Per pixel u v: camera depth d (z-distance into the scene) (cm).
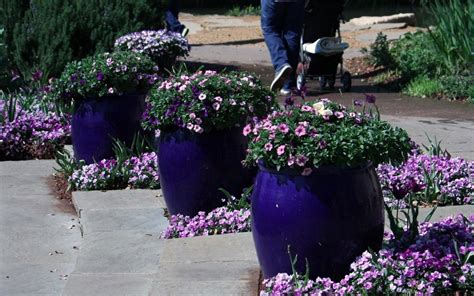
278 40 1236
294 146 540
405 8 2359
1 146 1011
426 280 539
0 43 1299
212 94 705
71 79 880
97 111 886
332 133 545
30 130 1036
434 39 1393
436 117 1149
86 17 1373
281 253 553
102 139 889
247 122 719
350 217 542
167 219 762
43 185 901
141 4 1452
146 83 891
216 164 712
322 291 536
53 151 1021
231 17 2395
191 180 715
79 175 869
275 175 551
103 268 650
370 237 556
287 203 544
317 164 533
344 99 1282
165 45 1266
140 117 895
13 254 709
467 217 704
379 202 561
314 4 1284
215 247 666
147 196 834
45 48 1333
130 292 602
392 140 550
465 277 539
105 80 876
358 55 1669
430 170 797
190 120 700
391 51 1520
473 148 971
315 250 545
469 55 1343
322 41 1288
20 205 835
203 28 2158
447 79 1302
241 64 1611
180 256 651
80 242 736
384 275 538
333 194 539
